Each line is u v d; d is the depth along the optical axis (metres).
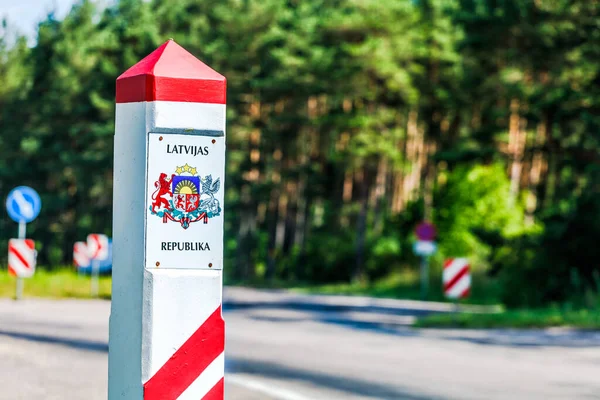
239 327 20.89
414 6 72.69
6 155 88.12
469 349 16.20
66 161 79.12
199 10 88.25
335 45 70.19
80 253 30.62
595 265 26.25
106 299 28.36
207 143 4.15
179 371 4.11
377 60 65.12
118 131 4.23
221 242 4.16
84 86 81.56
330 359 13.97
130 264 4.15
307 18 80.88
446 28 69.81
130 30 78.31
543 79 56.84
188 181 4.12
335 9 86.81
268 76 76.94
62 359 12.35
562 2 53.03
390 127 69.81
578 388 11.05
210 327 4.14
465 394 10.41
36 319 19.55
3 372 10.77
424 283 43.75
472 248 52.88
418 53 69.44
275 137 77.50
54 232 87.38
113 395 4.27
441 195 54.94
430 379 11.72
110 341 4.29
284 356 14.25
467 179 54.06
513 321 21.27
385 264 59.41
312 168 75.81
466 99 70.12
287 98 78.06
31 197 24.94
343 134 77.44
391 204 79.19
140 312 4.09
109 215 87.12
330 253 64.88
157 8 87.44
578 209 26.38
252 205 78.19
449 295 22.33
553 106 40.66
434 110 74.19
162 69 4.10
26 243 25.06
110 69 76.81
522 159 54.25
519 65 57.56
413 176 76.12
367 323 24.08
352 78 66.31
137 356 4.11
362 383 11.16
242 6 80.50
